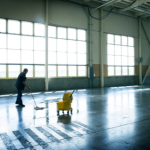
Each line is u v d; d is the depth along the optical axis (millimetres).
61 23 15594
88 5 16875
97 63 17859
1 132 4035
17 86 7461
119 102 8375
